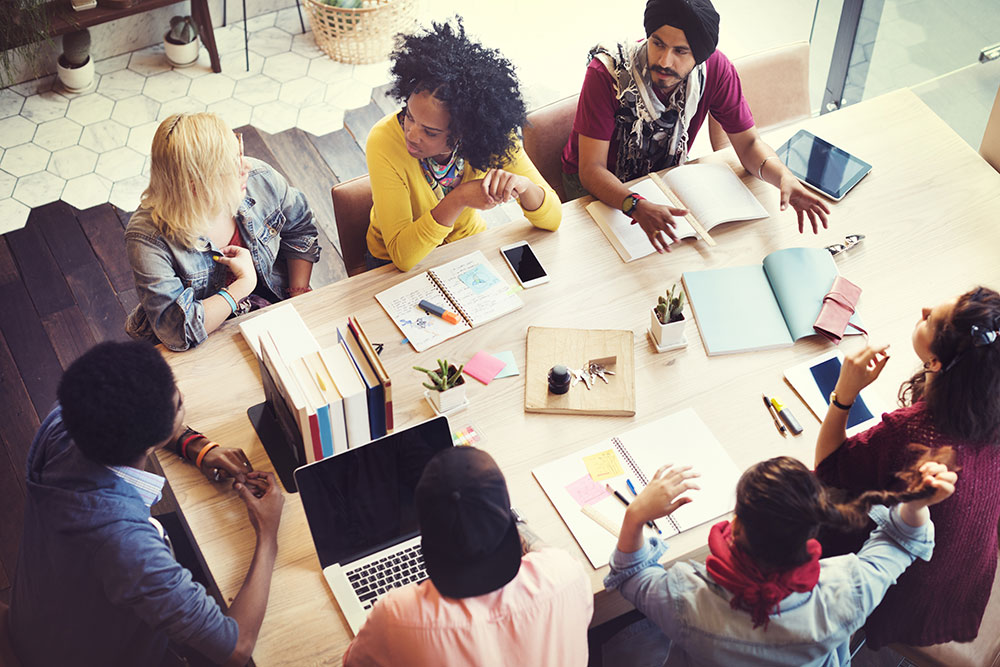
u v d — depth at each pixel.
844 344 2.34
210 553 1.98
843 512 1.63
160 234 2.33
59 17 3.95
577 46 4.51
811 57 4.00
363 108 4.21
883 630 2.06
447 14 4.67
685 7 2.43
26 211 3.77
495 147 2.46
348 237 2.84
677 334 2.31
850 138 2.85
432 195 2.64
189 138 2.19
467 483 1.40
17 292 3.49
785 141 2.86
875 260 2.53
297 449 2.08
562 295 2.46
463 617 1.46
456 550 1.40
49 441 1.82
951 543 1.92
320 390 1.96
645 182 2.72
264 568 1.92
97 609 1.84
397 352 2.33
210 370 2.30
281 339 2.31
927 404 1.87
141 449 1.72
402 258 2.49
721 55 2.72
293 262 2.81
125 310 3.45
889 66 3.72
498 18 4.66
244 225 2.55
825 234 2.60
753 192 2.71
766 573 1.66
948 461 1.84
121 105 4.20
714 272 2.49
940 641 2.03
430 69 2.30
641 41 2.69
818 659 1.77
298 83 4.32
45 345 3.34
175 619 1.76
